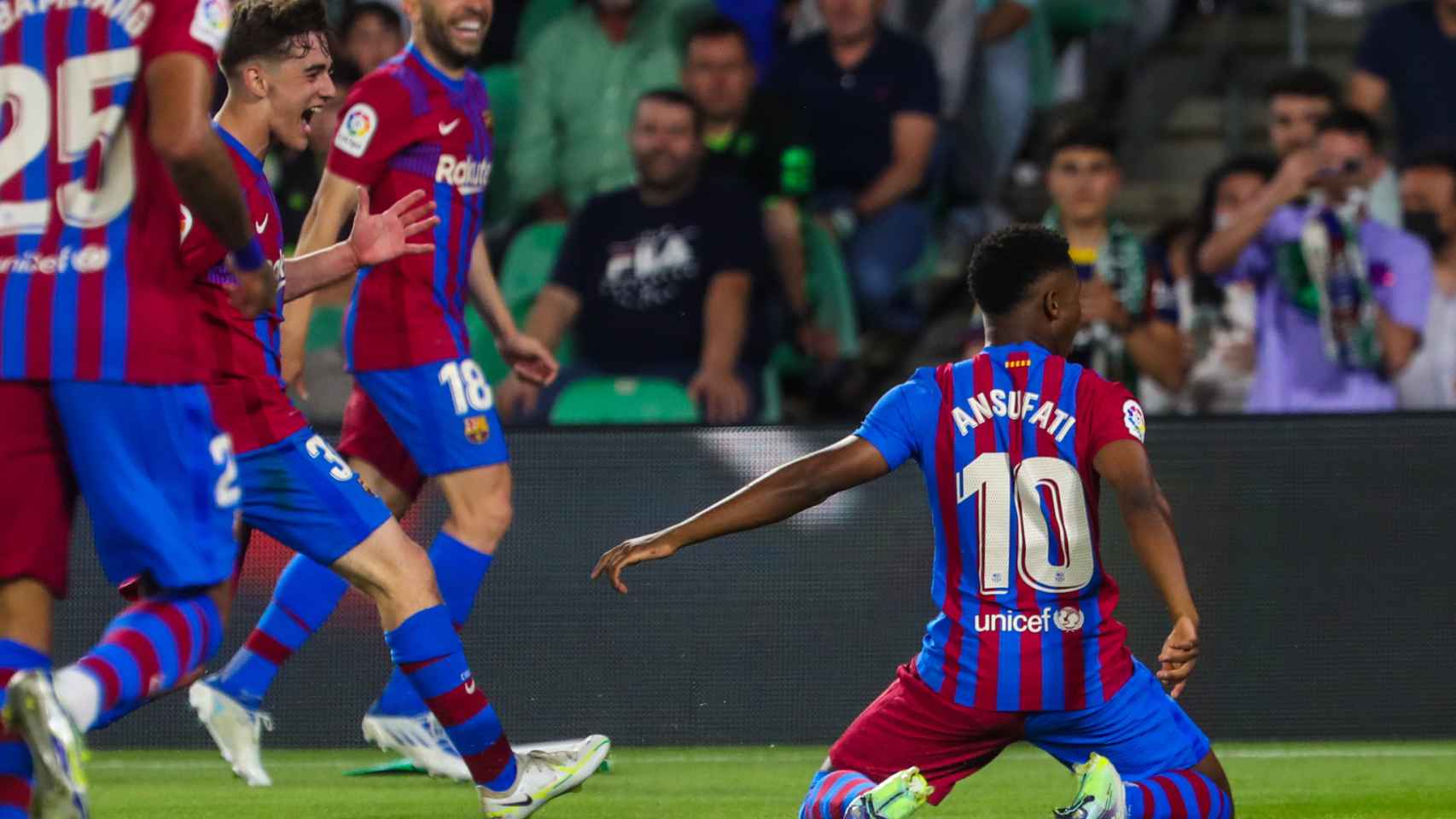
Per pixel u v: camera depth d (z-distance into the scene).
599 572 11.30
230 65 13.12
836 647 20.72
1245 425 20.80
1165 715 11.31
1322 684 20.72
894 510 20.78
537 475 20.62
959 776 11.48
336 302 24.66
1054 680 11.05
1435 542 20.83
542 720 20.45
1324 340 25.55
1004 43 30.41
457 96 16.23
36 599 9.45
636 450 20.70
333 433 20.33
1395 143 30.69
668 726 20.53
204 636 9.55
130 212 9.44
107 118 9.40
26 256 9.38
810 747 20.58
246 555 20.06
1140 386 25.23
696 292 25.53
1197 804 11.02
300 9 13.29
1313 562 20.77
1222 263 25.78
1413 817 14.58
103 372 9.29
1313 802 15.52
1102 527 20.48
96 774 17.91
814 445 20.80
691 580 20.64
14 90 9.53
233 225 9.64
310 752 20.03
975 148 30.38
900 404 11.40
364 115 15.85
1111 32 33.50
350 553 12.73
